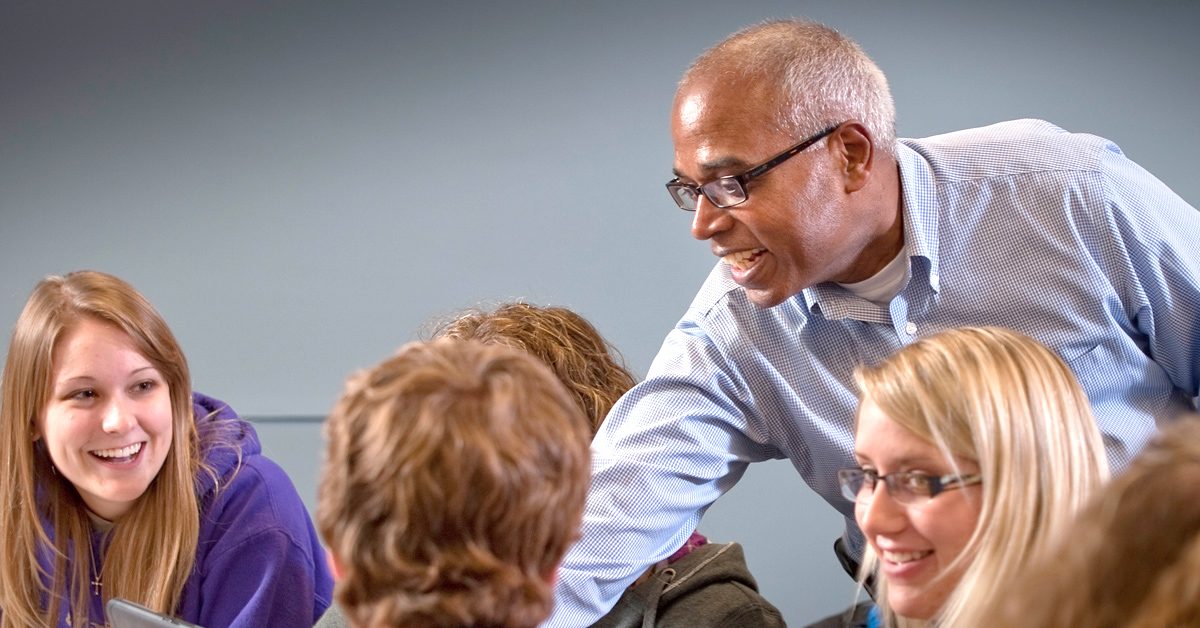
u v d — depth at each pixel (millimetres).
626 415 1693
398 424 861
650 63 3822
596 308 3855
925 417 1150
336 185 3988
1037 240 1604
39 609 1904
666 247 3826
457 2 3924
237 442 1987
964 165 1624
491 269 3914
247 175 4035
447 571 847
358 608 890
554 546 900
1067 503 1125
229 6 4035
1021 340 1200
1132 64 3523
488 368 902
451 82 3930
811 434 1709
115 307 1785
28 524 1868
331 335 3988
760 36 1484
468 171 3924
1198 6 3484
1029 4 3564
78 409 1776
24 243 4133
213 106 4047
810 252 1498
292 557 1922
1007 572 1091
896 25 3627
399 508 845
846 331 1662
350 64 3980
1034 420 1140
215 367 4039
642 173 3834
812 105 1453
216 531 1928
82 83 4105
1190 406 1721
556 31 3873
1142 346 1677
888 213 1557
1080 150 1614
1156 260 1587
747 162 1439
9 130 4133
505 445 857
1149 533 615
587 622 1560
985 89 3594
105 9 4090
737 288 1699
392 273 3965
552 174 3879
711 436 1701
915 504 1156
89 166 4109
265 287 4023
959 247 1620
